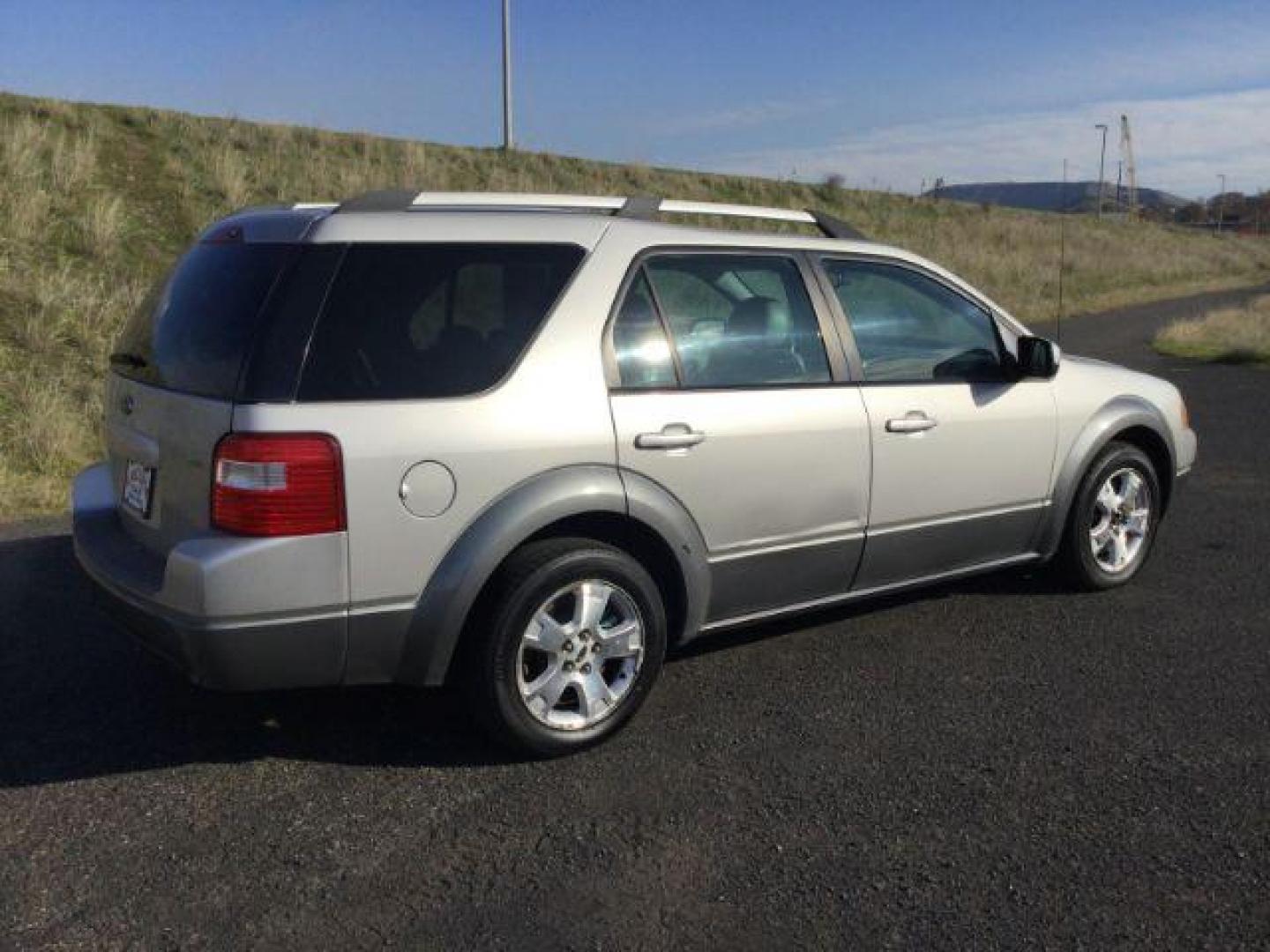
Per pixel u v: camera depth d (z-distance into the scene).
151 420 3.73
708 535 4.08
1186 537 6.59
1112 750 3.85
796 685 4.43
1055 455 5.17
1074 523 5.34
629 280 3.97
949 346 4.89
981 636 4.96
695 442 3.97
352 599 3.42
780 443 4.20
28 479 7.39
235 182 15.70
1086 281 33.97
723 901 2.99
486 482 3.57
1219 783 3.61
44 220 12.17
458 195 3.96
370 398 3.45
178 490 3.56
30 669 4.52
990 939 2.82
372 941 2.81
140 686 4.38
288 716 4.12
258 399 3.34
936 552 4.82
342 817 3.42
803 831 3.34
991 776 3.67
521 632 3.65
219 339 3.53
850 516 4.46
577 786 3.62
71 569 5.77
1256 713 4.14
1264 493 7.76
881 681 4.46
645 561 4.09
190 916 2.91
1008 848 3.24
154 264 12.50
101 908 2.94
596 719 3.85
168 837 3.29
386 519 3.43
